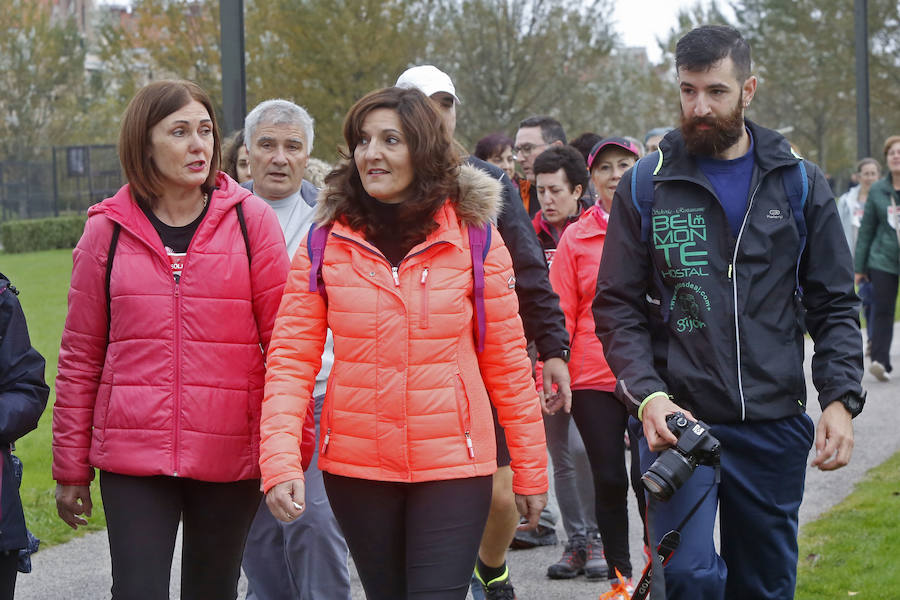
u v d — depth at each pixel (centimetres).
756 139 348
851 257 352
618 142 532
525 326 470
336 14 2620
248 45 2536
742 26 4469
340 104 2620
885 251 1072
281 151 474
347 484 337
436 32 2989
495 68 2992
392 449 328
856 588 507
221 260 354
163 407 346
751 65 343
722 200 345
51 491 721
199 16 2412
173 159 348
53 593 534
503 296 342
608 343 354
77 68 4388
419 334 329
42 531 632
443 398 329
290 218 481
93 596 531
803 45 4269
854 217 1284
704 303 343
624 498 505
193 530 361
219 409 350
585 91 3164
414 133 331
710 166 349
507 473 444
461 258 336
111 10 2759
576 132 3247
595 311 361
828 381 340
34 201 4338
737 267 343
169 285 351
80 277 353
